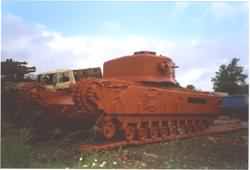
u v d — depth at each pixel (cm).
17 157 855
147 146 1065
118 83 1045
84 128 1152
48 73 1277
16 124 1144
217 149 1051
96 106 988
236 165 899
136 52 1247
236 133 1335
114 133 1038
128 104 1045
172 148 1047
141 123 1109
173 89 1259
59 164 852
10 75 1252
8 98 1187
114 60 1254
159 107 1142
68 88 1157
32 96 1121
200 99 1345
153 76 1195
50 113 1127
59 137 1098
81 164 855
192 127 1329
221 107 1463
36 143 1023
